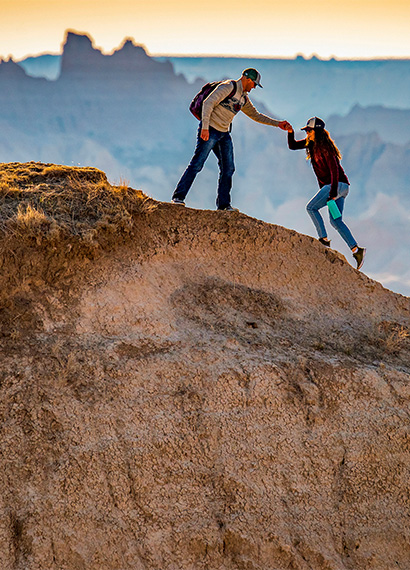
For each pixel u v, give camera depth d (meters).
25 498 3.87
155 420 4.45
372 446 4.72
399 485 4.61
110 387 4.54
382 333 6.02
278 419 4.69
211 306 5.63
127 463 4.18
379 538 4.31
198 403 4.63
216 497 4.22
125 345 4.92
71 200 5.93
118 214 5.93
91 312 5.15
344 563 4.16
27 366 4.51
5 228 5.30
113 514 3.97
